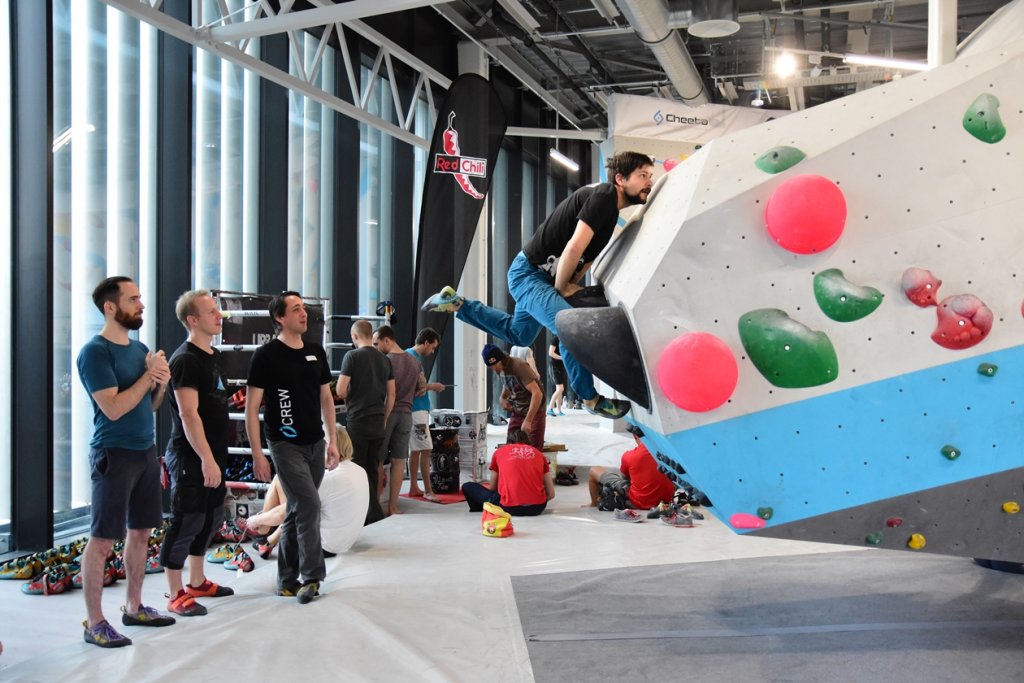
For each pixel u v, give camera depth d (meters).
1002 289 2.56
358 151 9.37
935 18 3.76
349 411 6.12
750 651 3.37
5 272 5.39
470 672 3.20
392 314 7.48
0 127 5.33
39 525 5.38
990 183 2.58
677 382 2.51
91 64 6.04
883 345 2.58
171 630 3.73
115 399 3.49
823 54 9.30
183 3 6.82
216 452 4.07
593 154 18.50
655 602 4.11
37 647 3.63
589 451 10.50
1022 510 2.59
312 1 7.96
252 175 7.76
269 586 4.47
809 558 4.99
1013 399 2.56
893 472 2.60
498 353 7.28
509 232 14.76
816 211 2.46
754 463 2.62
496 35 10.70
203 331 3.98
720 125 9.88
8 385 5.39
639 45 12.28
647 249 2.83
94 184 6.06
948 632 3.53
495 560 5.00
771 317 2.57
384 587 4.40
